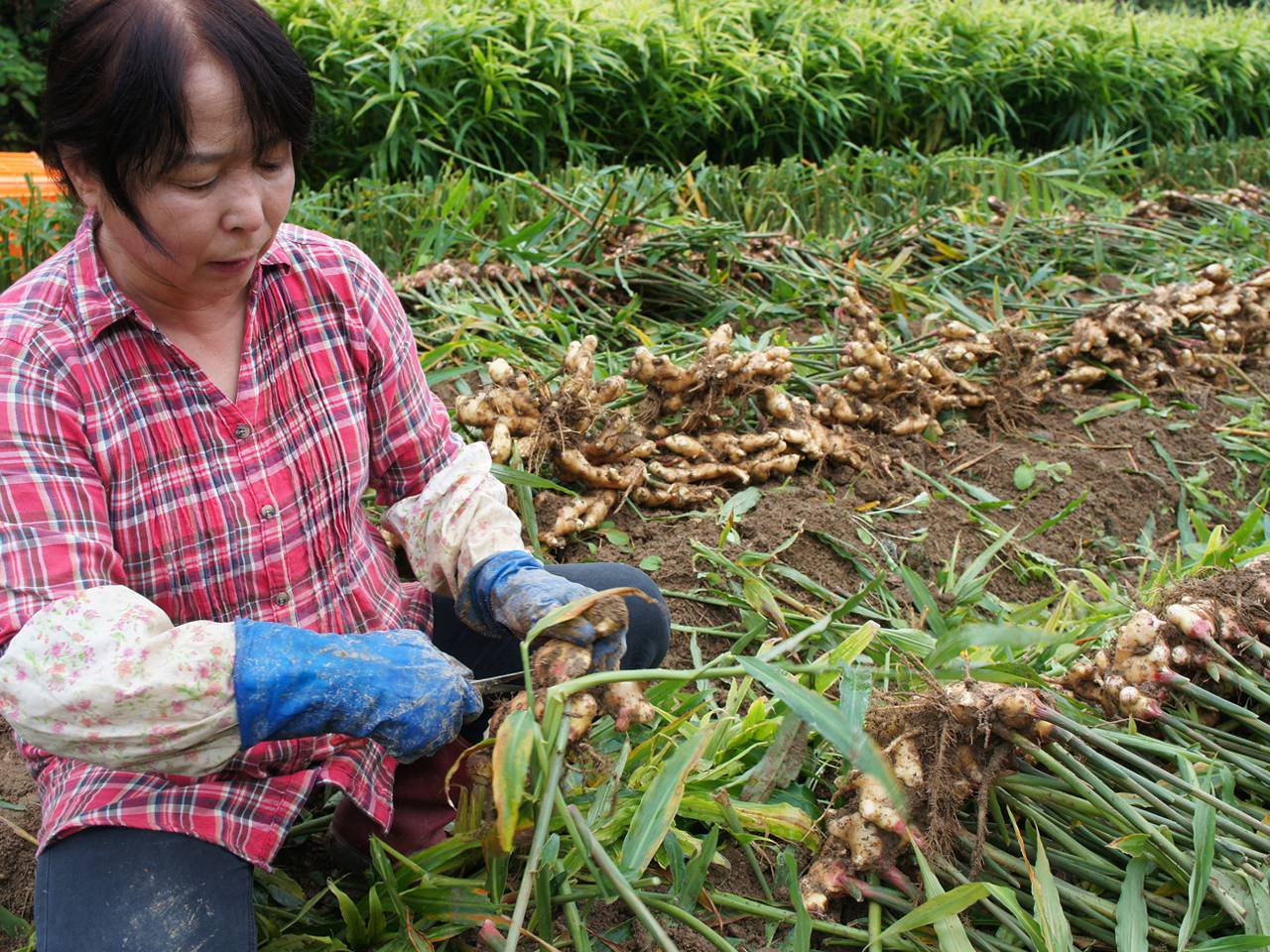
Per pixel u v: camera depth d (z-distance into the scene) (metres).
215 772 1.43
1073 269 4.74
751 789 1.81
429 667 1.42
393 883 1.60
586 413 2.61
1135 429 3.35
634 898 1.41
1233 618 1.85
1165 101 8.07
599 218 3.82
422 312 3.48
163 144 1.21
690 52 6.21
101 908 1.40
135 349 1.42
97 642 1.30
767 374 2.83
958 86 7.18
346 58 5.62
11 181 4.38
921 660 1.96
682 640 2.37
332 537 1.61
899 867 1.69
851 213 4.88
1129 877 1.60
